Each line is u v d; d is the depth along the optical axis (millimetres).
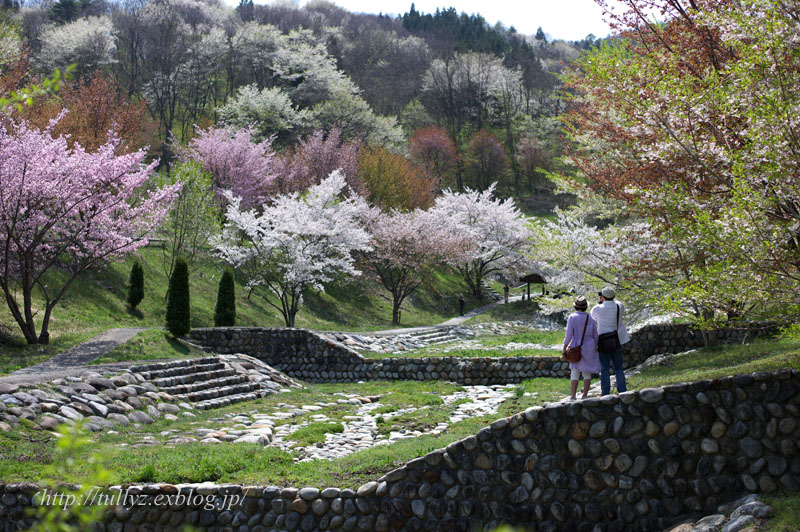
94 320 25781
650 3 13961
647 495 7930
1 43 27812
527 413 8500
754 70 8688
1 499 8703
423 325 42219
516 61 115125
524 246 48688
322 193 34094
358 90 78875
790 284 8281
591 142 17734
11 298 19906
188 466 9719
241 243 33750
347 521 8578
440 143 81688
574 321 10117
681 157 10461
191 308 30812
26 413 11961
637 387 9914
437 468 8695
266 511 8727
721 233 8336
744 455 7688
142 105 39594
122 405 14211
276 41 81188
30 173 19625
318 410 16406
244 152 45625
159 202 24703
